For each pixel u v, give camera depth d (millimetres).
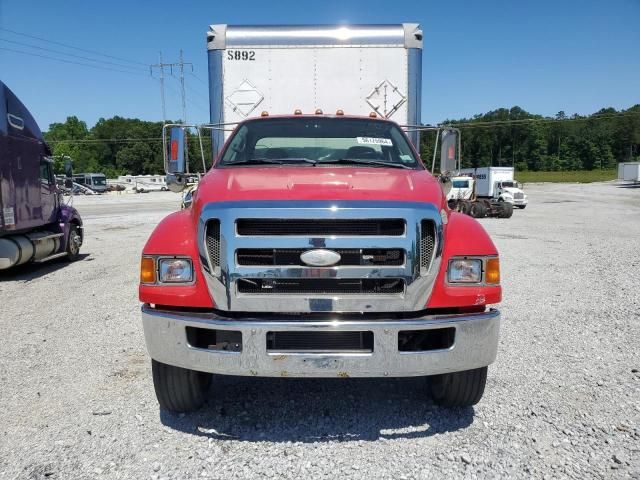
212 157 5531
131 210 30109
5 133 9328
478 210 26906
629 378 4473
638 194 55156
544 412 3828
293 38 7258
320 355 3127
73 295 7902
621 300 7363
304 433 3533
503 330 5914
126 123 131625
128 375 4570
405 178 3846
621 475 3002
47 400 4059
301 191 3393
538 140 138000
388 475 3033
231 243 3143
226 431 3564
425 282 3195
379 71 7289
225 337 3311
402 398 4082
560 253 12406
